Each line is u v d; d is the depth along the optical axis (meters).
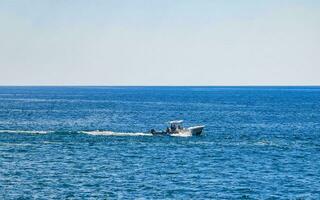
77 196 161.88
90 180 181.75
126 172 194.88
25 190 168.00
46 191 167.12
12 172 193.38
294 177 190.62
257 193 168.38
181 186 175.25
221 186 176.12
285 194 167.88
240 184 179.12
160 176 189.00
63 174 190.62
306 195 166.88
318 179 187.88
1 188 170.12
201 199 160.75
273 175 193.38
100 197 161.00
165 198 160.88
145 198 160.50
